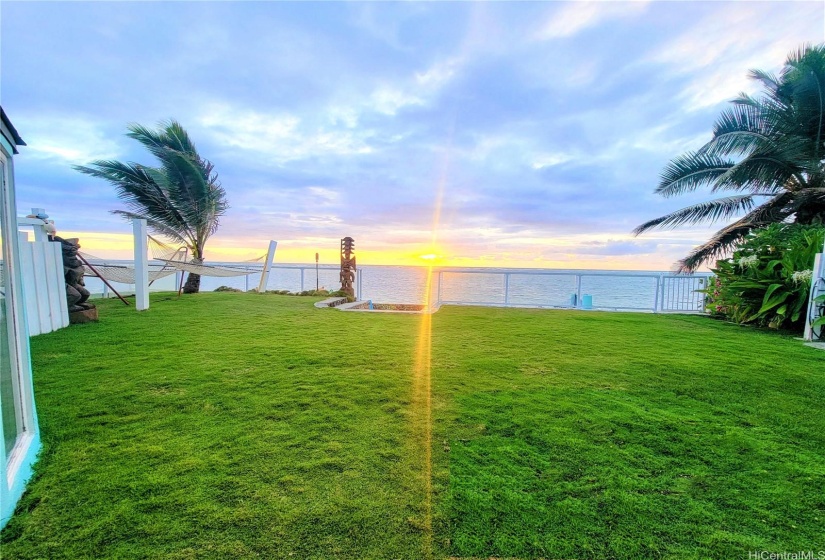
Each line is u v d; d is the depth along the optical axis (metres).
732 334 5.25
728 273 6.65
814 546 1.40
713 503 1.63
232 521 1.49
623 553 1.36
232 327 5.41
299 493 1.66
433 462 1.94
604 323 6.20
